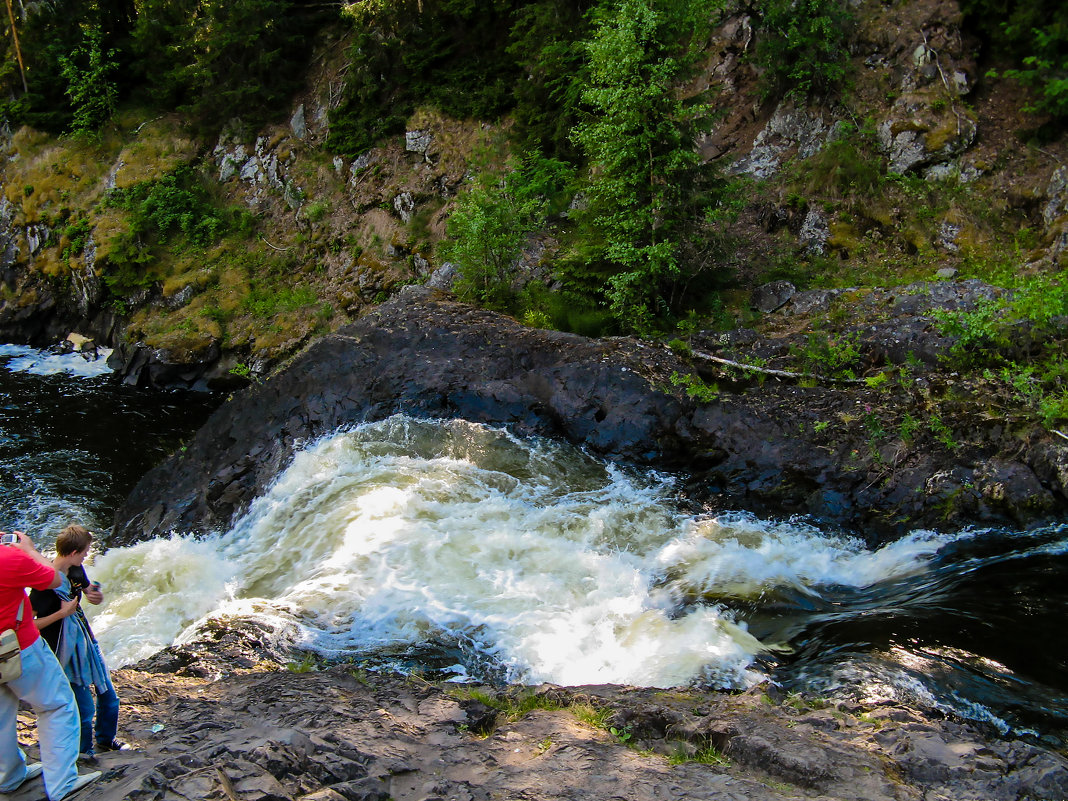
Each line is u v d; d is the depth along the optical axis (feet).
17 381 62.18
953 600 26.71
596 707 20.71
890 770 16.48
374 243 66.59
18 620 14.47
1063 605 25.79
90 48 84.43
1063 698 21.47
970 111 53.06
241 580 31.91
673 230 45.91
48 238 74.08
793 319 43.27
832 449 33.81
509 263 50.08
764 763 17.01
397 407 40.47
